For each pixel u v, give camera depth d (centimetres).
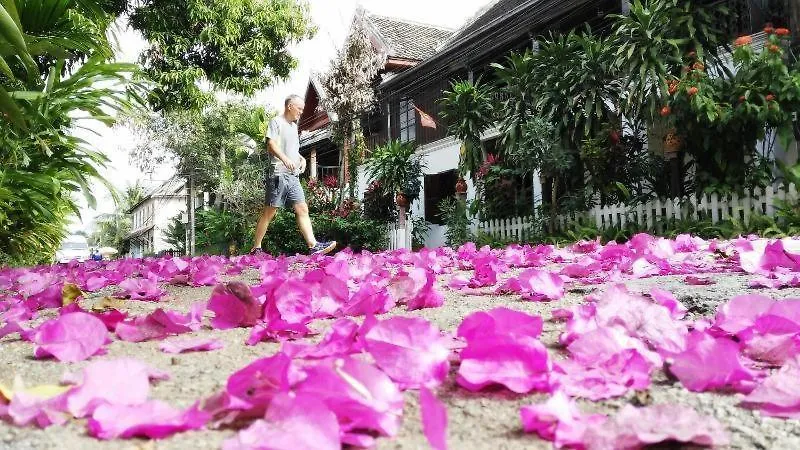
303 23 1425
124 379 77
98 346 112
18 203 439
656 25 684
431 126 1240
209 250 1728
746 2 779
